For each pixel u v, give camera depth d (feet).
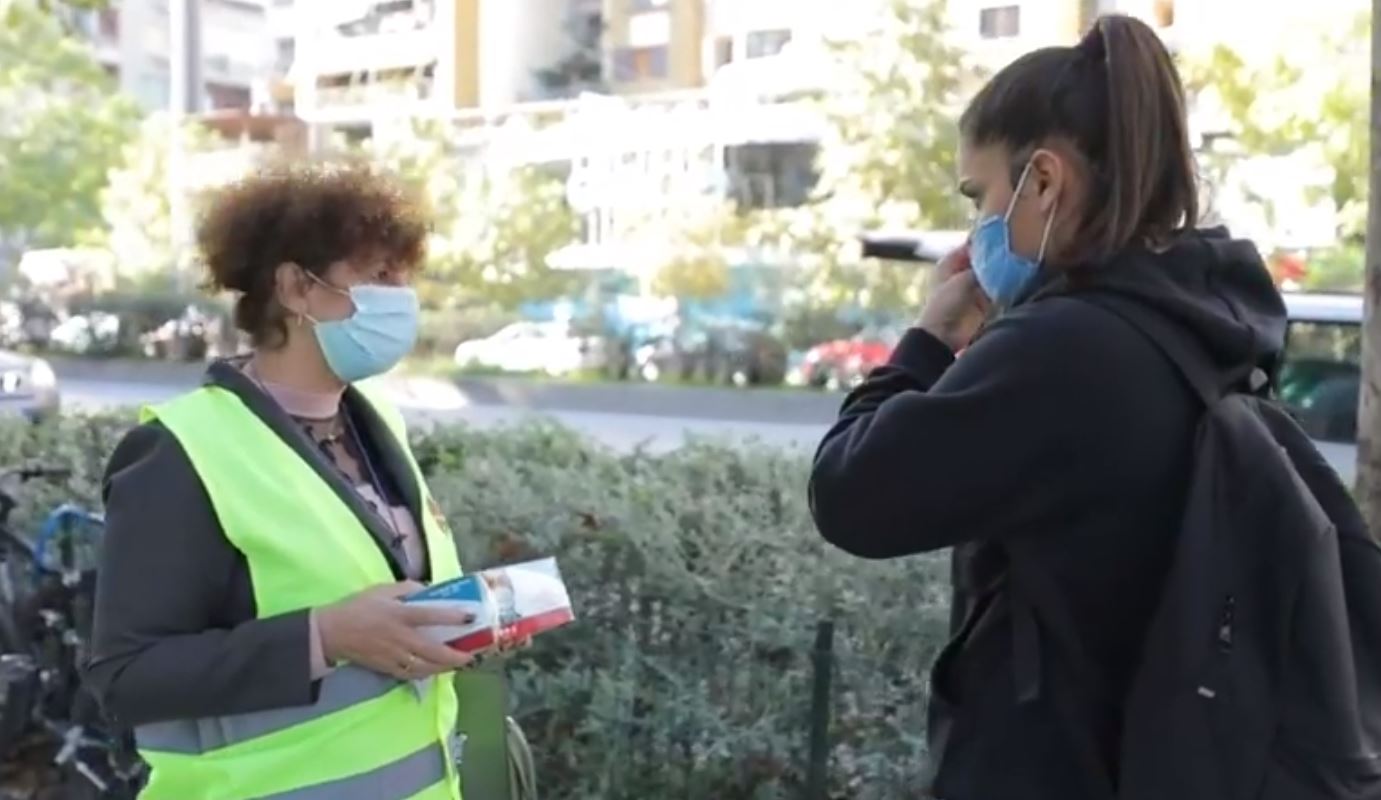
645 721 13.83
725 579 14.35
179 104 125.49
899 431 6.66
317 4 137.18
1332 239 68.85
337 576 7.44
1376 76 13.16
